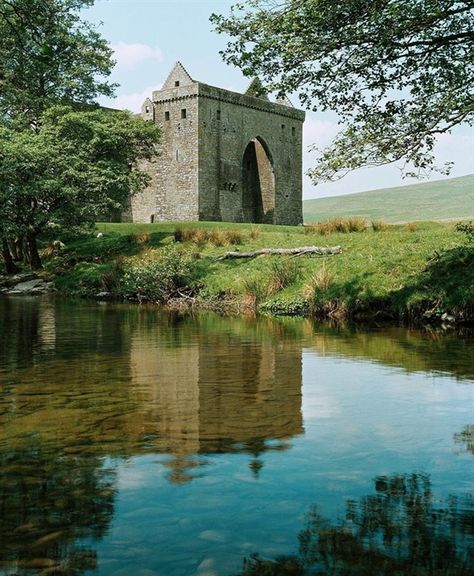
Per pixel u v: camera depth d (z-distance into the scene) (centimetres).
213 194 7094
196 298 1822
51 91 3491
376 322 1312
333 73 1101
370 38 1050
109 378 688
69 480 377
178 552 291
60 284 2491
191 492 358
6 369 745
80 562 282
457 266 1395
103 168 3228
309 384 652
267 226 3838
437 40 1091
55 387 639
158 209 7194
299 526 316
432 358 820
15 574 272
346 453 424
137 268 2036
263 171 8150
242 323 1294
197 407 552
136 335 1080
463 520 320
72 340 1016
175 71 7056
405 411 535
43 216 2856
